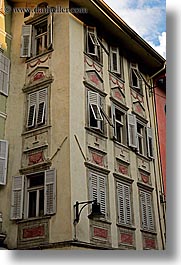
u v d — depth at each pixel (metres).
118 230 10.62
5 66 11.84
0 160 10.73
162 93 14.45
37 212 10.16
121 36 13.11
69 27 11.48
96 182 10.52
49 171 10.14
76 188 9.81
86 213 9.81
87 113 11.02
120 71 13.08
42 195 10.32
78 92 10.98
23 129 11.19
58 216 9.59
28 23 12.47
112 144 11.56
